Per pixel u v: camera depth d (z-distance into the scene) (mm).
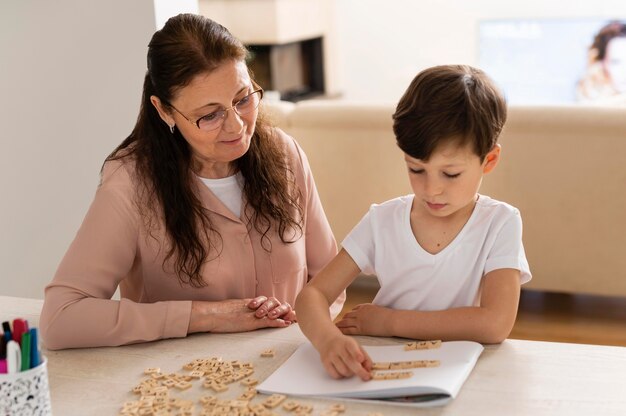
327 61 6961
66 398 1225
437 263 1358
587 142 2852
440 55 6676
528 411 1100
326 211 3250
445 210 1249
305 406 1140
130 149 1544
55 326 1401
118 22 2174
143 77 2186
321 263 1719
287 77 6785
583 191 2914
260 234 1580
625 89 6199
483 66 6551
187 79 1372
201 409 1161
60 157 2357
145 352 1372
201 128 1403
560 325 3010
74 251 1477
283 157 1629
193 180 1526
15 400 1059
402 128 1209
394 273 1396
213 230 1524
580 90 6328
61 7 2217
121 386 1253
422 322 1321
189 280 1529
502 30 6422
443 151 1181
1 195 2475
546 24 6285
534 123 2883
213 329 1430
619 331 2941
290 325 1458
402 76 6867
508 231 1341
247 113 1438
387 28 6797
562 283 3057
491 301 1302
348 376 1205
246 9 6398
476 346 1249
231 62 1397
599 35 6184
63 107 2305
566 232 2986
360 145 3100
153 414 1149
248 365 1287
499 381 1177
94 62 2230
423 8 6621
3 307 1573
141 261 1547
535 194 2975
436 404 1119
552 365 1216
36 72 2301
